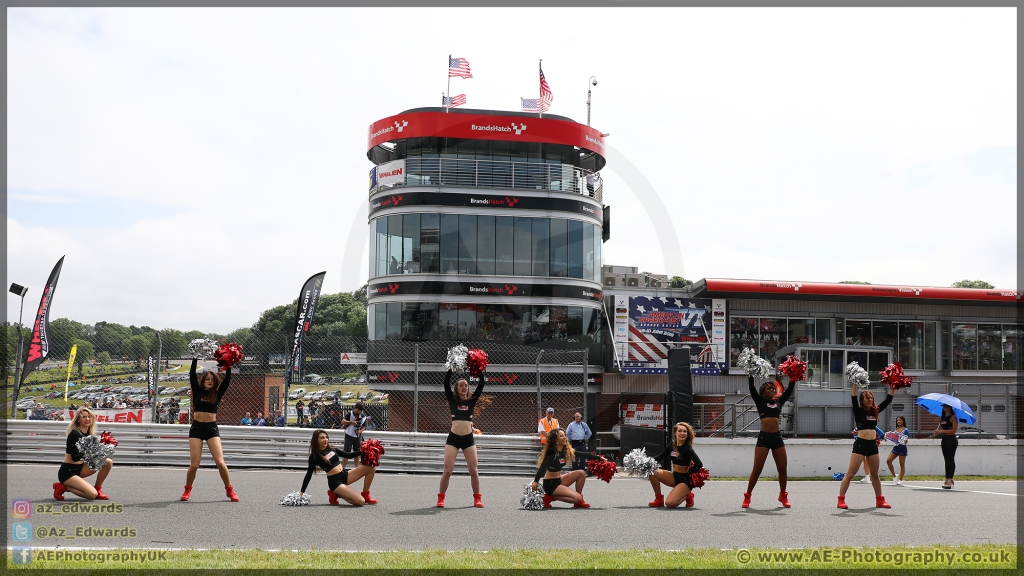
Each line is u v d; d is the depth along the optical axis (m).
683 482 10.84
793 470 19.91
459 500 11.26
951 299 31.41
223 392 10.39
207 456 15.16
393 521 8.94
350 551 6.96
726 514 10.23
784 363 11.05
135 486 11.58
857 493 13.85
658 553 7.14
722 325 30.19
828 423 23.91
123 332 17.56
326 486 12.45
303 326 22.84
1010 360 32.19
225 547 7.10
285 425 17.86
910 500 12.59
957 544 8.05
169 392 17.59
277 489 11.85
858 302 31.11
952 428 15.43
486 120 28.89
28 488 10.91
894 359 31.39
